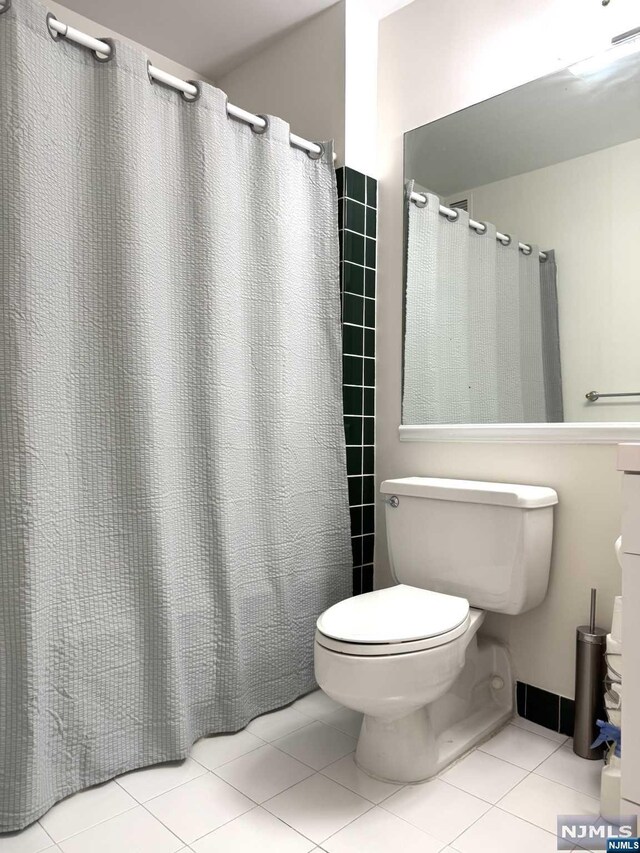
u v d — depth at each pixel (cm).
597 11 169
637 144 161
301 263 195
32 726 131
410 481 189
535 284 179
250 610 178
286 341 188
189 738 160
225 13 210
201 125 166
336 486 204
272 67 230
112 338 148
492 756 161
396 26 215
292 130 223
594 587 167
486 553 167
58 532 139
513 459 183
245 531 177
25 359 131
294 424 191
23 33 132
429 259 204
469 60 195
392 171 215
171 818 133
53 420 138
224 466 169
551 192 176
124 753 149
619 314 163
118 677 148
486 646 184
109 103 147
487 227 190
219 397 168
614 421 163
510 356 183
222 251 170
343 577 205
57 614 139
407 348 209
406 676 134
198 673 165
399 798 141
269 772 152
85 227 145
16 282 130
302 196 196
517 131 183
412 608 155
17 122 130
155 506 151
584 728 159
